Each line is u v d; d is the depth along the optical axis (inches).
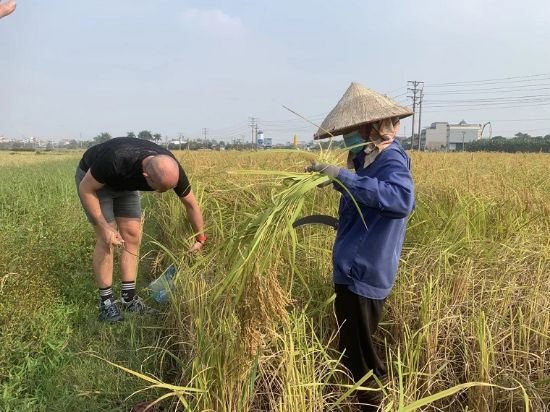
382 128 106.7
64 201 363.6
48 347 146.3
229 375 102.7
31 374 132.3
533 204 211.5
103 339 151.6
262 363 112.0
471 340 124.0
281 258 140.5
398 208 100.2
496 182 263.7
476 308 131.8
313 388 105.0
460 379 122.6
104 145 164.2
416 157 583.2
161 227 264.8
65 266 217.6
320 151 118.5
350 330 112.5
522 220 194.7
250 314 90.7
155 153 158.2
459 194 216.8
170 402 121.5
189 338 128.1
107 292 171.6
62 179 539.8
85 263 224.5
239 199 222.7
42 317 153.7
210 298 123.7
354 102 107.7
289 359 104.7
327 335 132.9
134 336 151.9
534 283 140.5
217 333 109.8
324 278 144.3
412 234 188.9
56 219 283.0
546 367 121.3
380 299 110.9
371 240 107.6
